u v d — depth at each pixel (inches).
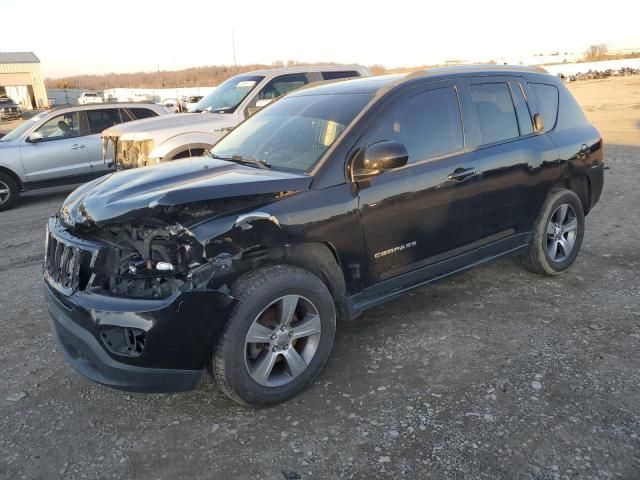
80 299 114.8
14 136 397.1
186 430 119.6
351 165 136.6
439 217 154.1
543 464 103.9
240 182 122.8
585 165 198.4
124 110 431.2
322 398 129.2
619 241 238.5
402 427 116.7
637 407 119.8
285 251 126.7
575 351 144.9
